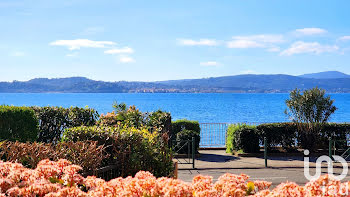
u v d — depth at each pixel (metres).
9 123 13.44
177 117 59.66
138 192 4.02
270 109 82.50
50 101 152.25
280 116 61.31
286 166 15.64
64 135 9.38
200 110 78.94
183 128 20.73
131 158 8.55
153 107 92.06
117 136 8.79
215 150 21.25
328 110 19.06
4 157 7.63
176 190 3.79
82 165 7.30
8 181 3.96
